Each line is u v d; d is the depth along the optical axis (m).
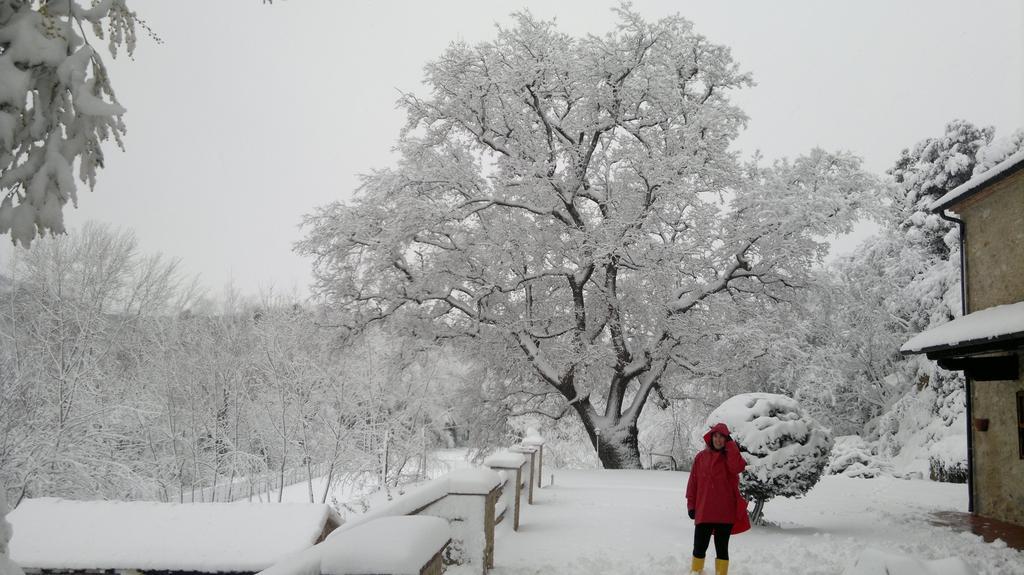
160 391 27.38
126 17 3.72
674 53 24.56
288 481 29.47
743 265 23.30
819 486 16.88
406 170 23.69
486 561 6.08
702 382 25.34
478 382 26.92
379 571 2.82
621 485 15.82
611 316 24.05
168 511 5.04
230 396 28.84
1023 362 11.96
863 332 31.58
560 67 23.50
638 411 24.20
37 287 22.50
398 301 24.75
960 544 8.90
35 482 19.31
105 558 4.62
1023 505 11.65
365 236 23.95
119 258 25.33
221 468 26.69
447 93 24.77
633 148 24.47
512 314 25.39
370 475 25.75
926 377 27.94
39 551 4.64
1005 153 24.45
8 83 3.24
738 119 25.19
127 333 27.25
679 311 23.55
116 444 22.09
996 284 13.05
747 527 6.74
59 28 3.41
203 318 31.47
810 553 7.62
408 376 27.52
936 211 14.52
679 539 8.57
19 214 3.32
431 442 27.08
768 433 9.74
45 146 3.41
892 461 26.52
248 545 4.75
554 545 7.88
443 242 25.38
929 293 28.44
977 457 12.93
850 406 32.72
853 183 22.61
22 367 20.56
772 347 22.12
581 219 24.62
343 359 26.25
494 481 6.23
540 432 27.89
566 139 24.95
